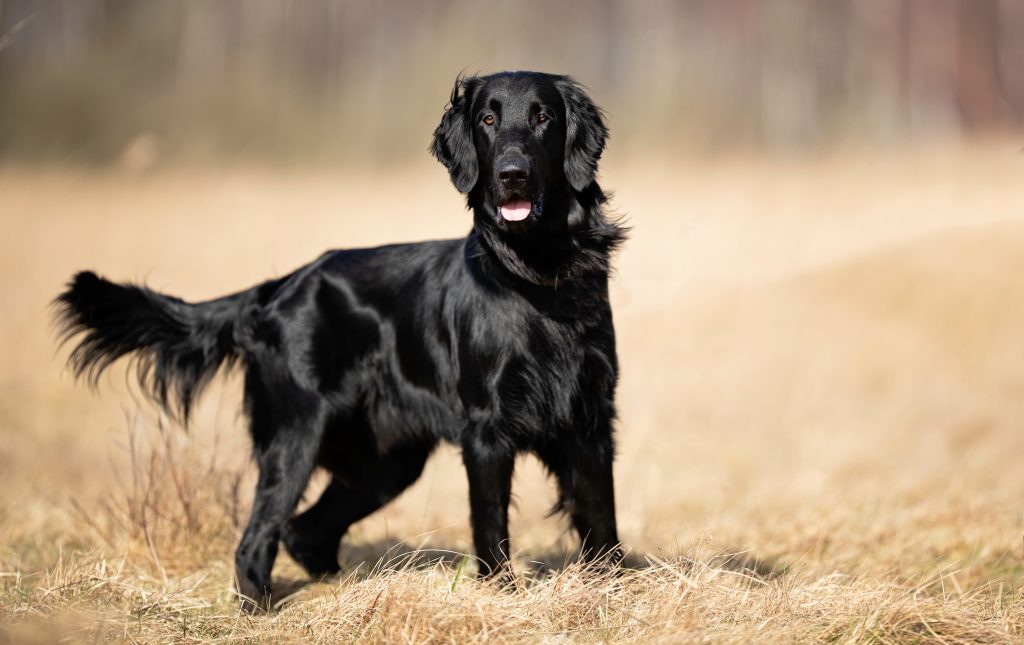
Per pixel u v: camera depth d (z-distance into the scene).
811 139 45.34
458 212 22.70
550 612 5.34
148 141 17.69
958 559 7.12
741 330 15.21
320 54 54.31
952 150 31.95
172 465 7.57
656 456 11.33
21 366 14.20
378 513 9.08
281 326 6.84
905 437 11.74
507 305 6.04
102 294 7.20
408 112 45.81
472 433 6.13
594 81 49.56
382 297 6.82
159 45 49.38
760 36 49.34
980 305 14.41
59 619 5.32
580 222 6.16
